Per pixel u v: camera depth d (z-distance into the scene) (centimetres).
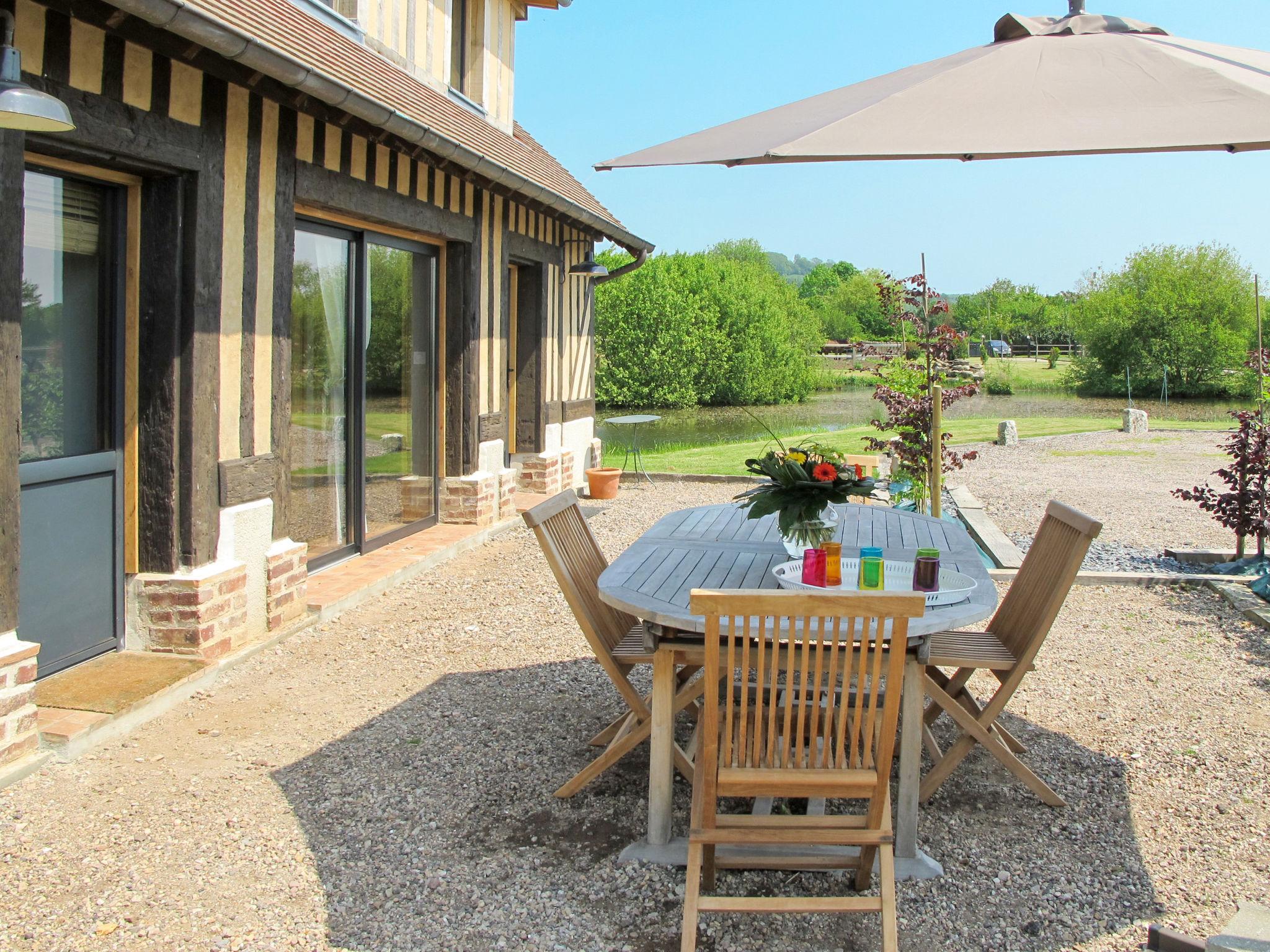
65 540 462
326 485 707
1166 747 429
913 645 318
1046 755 422
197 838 340
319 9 715
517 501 1025
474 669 532
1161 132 258
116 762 400
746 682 270
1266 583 667
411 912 297
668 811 332
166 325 483
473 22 986
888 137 284
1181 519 1029
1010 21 369
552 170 1095
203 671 487
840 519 502
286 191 568
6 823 346
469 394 861
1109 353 3666
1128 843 344
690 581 369
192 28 403
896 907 295
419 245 818
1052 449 1733
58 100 335
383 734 439
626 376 3481
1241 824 357
